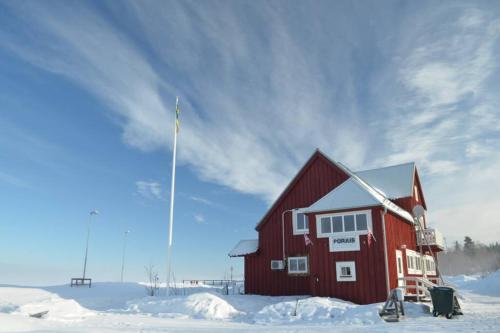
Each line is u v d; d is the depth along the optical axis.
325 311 17.58
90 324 15.48
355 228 21.88
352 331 12.51
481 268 121.06
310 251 22.86
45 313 17.75
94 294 29.72
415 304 18.11
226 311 19.80
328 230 22.62
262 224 27.97
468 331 11.45
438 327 12.74
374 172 30.67
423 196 32.69
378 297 20.38
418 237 26.44
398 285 21.45
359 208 21.84
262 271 27.27
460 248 151.12
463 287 52.00
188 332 12.95
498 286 43.09
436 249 28.23
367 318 15.95
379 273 20.64
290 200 27.41
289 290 25.88
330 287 21.75
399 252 22.86
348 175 25.58
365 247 21.33
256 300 23.20
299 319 17.20
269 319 17.66
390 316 15.95
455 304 16.95
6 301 24.52
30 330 12.99
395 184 28.61
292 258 26.28
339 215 22.45
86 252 41.28
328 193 23.80
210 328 14.38
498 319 15.05
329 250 22.28
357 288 21.02
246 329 13.91
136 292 32.25
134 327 14.55
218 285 41.84
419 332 11.60
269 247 27.38
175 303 20.92
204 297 20.92
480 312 18.72
